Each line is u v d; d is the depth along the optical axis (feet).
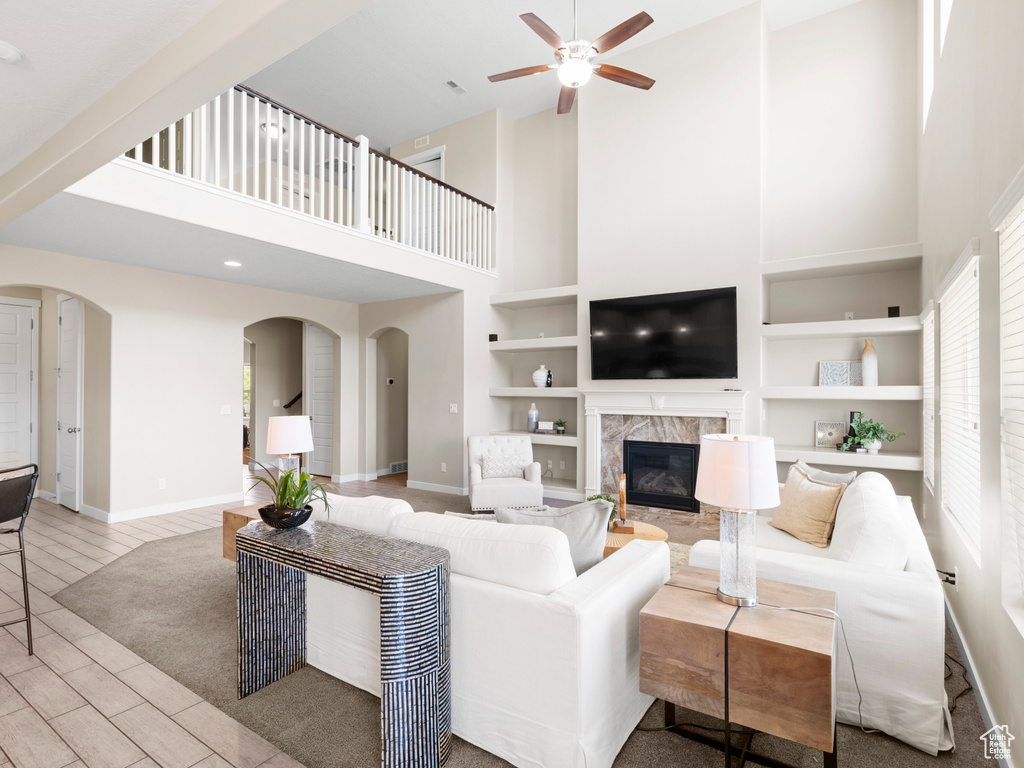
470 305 21.52
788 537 10.42
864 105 16.52
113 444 16.47
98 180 10.98
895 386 14.80
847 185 16.69
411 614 5.65
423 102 22.02
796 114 17.49
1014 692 5.70
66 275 15.33
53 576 11.98
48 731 6.63
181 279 18.10
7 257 14.23
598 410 19.31
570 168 22.27
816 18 17.25
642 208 18.74
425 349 22.49
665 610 6.00
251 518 11.58
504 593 6.02
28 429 20.31
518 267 23.53
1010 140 5.72
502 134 23.03
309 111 22.62
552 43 11.96
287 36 5.28
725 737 5.64
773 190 17.79
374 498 8.23
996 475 6.51
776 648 5.24
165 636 9.16
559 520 7.18
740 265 16.93
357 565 5.91
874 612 6.48
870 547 7.45
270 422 9.27
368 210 17.67
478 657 6.24
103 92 7.01
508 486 17.10
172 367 17.85
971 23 7.66
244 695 7.36
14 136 8.16
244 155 13.70
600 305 18.99
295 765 6.06
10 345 19.88
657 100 18.52
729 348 16.72
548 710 5.69
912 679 6.30
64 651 8.63
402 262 18.31
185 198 12.41
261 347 28.63
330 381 25.49
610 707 6.05
